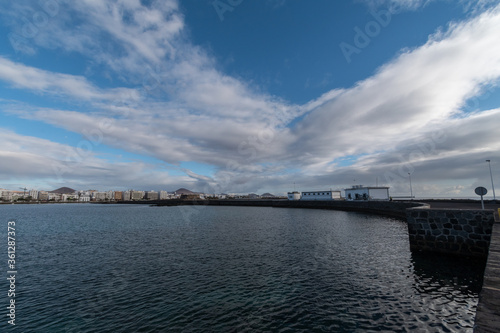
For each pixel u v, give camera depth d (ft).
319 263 56.18
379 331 28.30
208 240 90.07
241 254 66.59
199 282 45.80
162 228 130.21
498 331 12.77
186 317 32.81
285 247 74.28
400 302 35.42
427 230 59.98
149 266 57.36
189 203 544.21
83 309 35.76
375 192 253.85
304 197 348.38
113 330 29.94
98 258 66.18
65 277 50.34
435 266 50.47
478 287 39.78
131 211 315.37
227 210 305.73
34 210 362.94
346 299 36.99
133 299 38.86
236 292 40.70
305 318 31.83
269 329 29.50
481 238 52.75
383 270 49.73
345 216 180.96
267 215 208.03
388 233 96.99
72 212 302.25
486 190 55.47
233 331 29.19
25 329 30.63
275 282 44.88
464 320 30.19
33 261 63.93
